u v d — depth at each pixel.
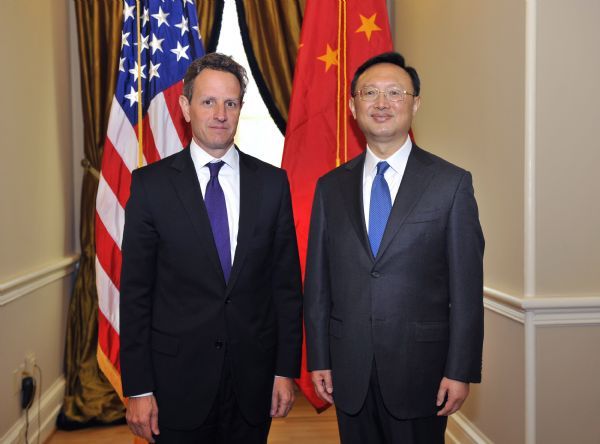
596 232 2.05
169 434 1.58
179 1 2.96
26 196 2.72
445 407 1.55
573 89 2.02
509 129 2.14
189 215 1.57
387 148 1.67
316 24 2.88
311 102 2.84
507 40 2.14
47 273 2.93
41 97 2.94
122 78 2.89
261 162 1.72
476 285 1.57
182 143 2.83
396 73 1.65
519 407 2.12
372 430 1.65
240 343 1.57
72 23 3.46
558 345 2.05
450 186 1.58
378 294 1.58
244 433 1.62
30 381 2.65
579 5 2.01
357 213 1.64
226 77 1.59
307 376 2.76
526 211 2.03
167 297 1.59
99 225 2.79
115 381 2.78
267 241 1.63
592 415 2.07
